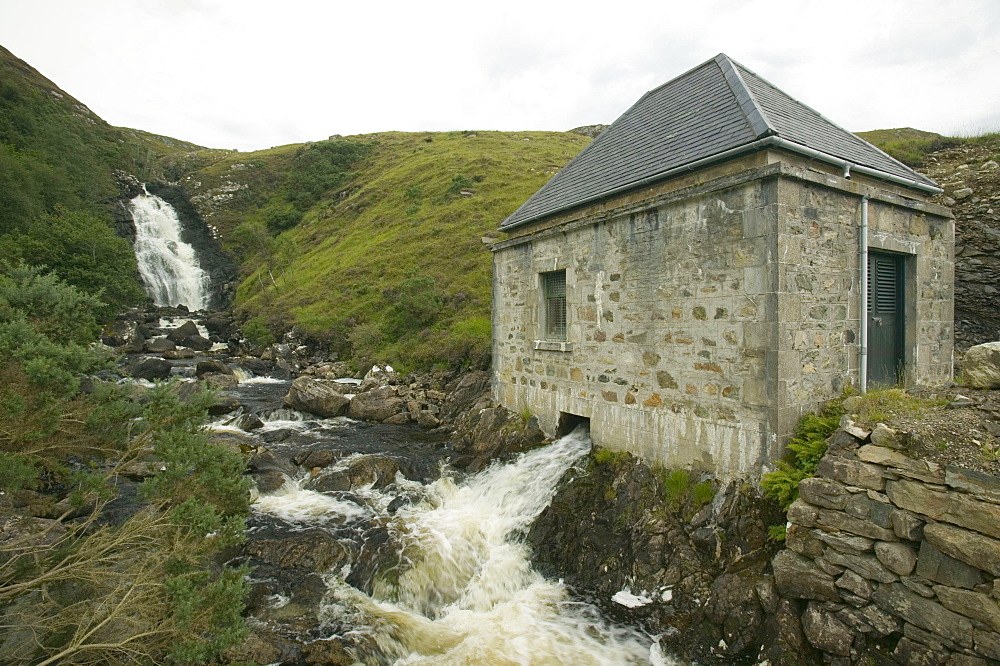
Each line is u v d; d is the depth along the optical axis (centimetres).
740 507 647
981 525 415
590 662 565
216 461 589
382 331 2425
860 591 485
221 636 448
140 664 430
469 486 1010
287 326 2800
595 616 636
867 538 489
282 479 1016
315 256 4056
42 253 2592
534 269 1116
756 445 665
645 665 555
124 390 637
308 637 608
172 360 2380
